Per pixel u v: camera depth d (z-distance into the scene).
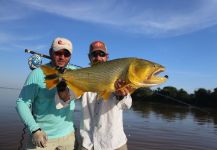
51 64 1.58
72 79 1.34
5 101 9.59
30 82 1.49
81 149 1.58
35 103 1.52
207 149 3.91
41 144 1.39
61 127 1.54
